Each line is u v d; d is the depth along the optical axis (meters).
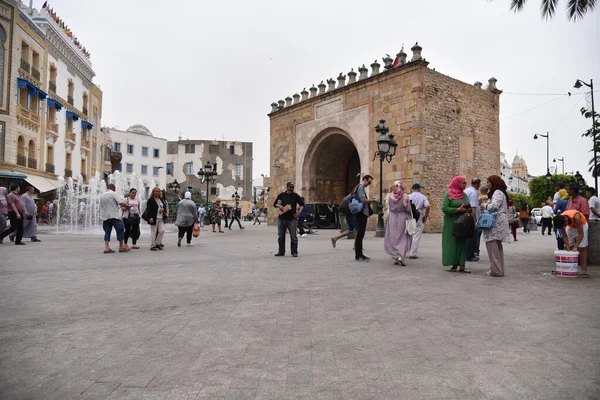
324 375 2.88
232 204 70.12
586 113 9.53
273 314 4.55
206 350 3.39
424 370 2.97
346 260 9.40
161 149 65.56
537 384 2.73
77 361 3.14
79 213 29.61
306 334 3.83
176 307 4.87
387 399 2.52
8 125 26.81
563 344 3.53
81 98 38.81
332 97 27.30
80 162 38.47
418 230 10.03
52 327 4.03
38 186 29.25
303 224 18.89
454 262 7.61
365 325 4.13
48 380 2.79
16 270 7.59
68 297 5.38
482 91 25.77
